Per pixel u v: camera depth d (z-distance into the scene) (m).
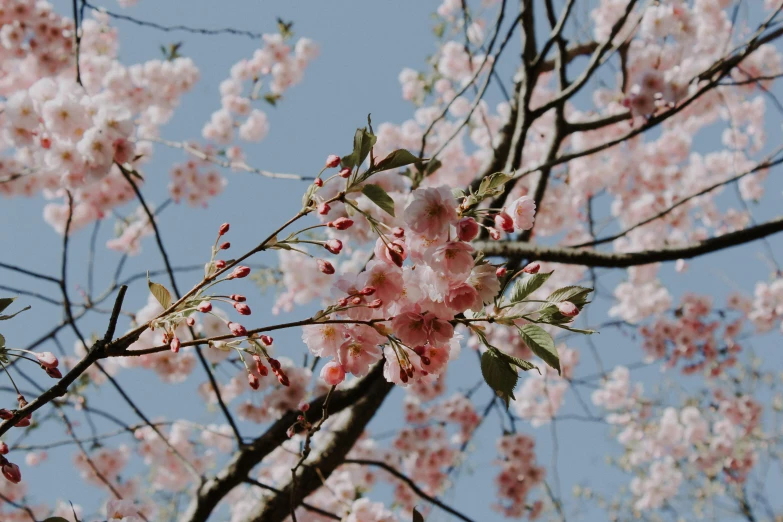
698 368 7.24
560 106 4.49
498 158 4.89
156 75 5.92
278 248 1.52
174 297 3.90
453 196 1.60
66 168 2.86
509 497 6.01
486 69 7.16
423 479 6.13
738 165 7.79
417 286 1.58
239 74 6.72
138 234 6.41
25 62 5.55
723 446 8.02
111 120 2.85
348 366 1.63
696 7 5.34
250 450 3.75
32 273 3.48
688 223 7.36
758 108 7.67
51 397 1.56
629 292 7.50
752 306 7.40
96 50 6.34
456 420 6.17
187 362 4.79
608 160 7.25
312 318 1.54
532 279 1.58
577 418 5.74
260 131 6.87
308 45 6.64
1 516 5.62
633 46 5.50
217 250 1.56
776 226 3.59
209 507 3.69
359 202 2.99
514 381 1.54
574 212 6.79
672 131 7.27
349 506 3.36
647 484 8.42
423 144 3.63
